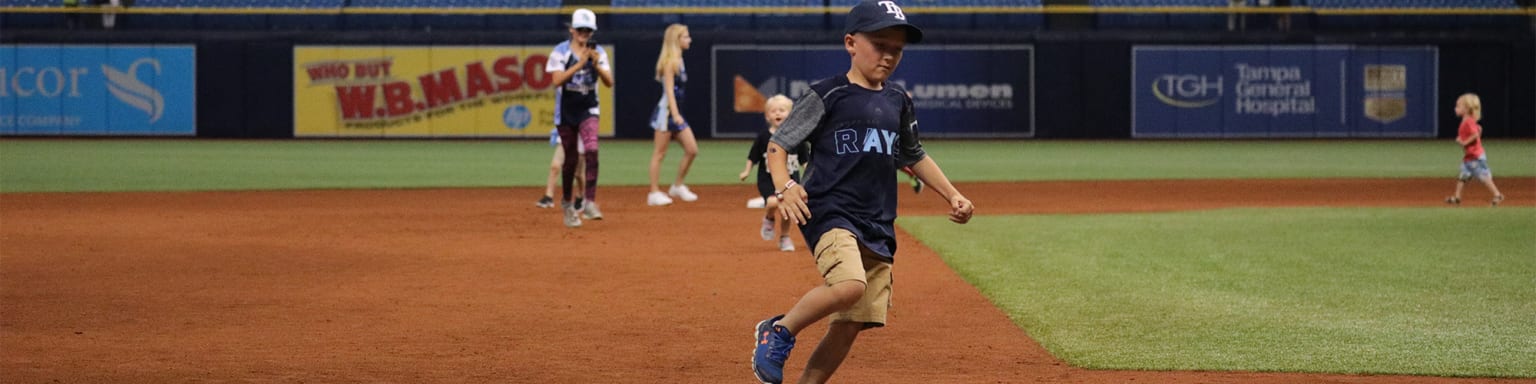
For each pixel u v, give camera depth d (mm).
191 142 32531
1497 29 35250
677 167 23922
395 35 34000
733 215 13953
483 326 7316
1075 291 8547
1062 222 13219
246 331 7125
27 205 15055
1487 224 12688
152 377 5961
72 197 16312
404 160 25672
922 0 36031
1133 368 6266
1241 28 35312
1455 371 6188
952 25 35375
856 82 4988
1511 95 34844
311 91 33938
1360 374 6145
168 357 6422
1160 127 34781
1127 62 34656
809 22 35125
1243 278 9117
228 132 34000
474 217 13617
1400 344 6805
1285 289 8625
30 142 31922
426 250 10695
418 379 5965
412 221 13156
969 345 6809
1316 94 34781
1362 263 9883
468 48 34062
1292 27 35312
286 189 18000
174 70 33750
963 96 34594
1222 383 5965
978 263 9906
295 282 8891
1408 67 34781
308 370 6141
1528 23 35281
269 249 10742
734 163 25172
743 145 32000
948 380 5996
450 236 11750
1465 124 15773
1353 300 8180
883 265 5070
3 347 6629
